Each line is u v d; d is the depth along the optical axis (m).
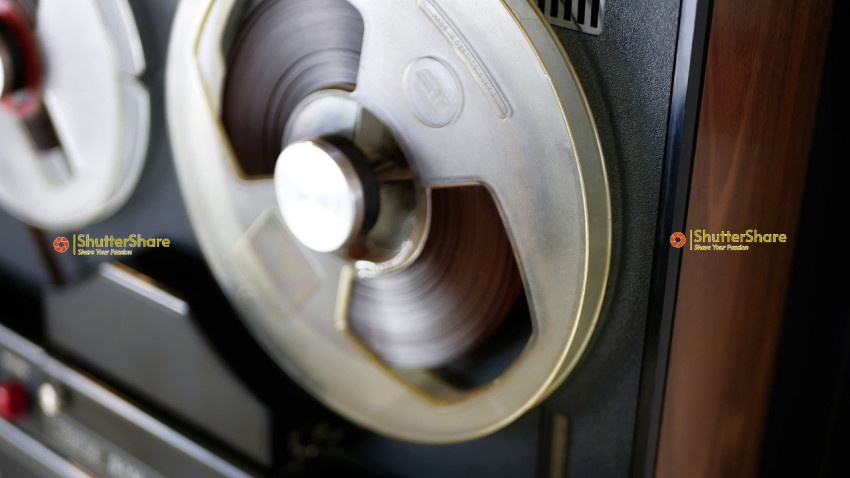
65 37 0.57
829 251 0.55
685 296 0.49
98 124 0.58
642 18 0.45
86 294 0.62
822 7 0.51
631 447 0.50
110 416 0.63
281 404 0.58
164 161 0.58
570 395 0.51
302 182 0.51
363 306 0.54
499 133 0.47
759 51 0.49
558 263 0.47
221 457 0.59
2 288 0.69
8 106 0.61
